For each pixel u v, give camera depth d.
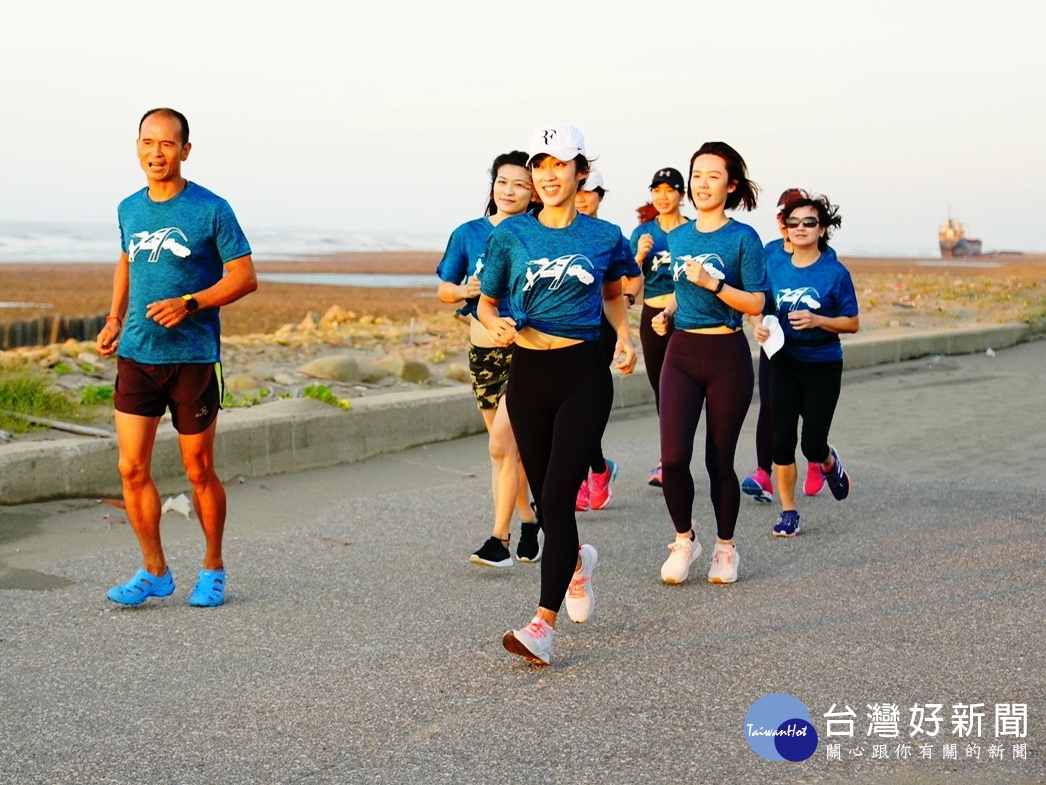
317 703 4.28
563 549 4.63
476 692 4.39
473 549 6.58
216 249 5.29
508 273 4.84
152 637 5.01
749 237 5.73
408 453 9.32
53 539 6.48
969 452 9.43
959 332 16.78
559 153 4.65
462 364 12.63
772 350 6.13
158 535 5.48
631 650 4.87
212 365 5.33
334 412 8.84
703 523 7.27
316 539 6.75
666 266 7.67
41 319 13.82
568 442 4.68
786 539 6.82
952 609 5.43
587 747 3.89
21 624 5.14
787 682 4.49
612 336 7.38
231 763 3.78
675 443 5.81
